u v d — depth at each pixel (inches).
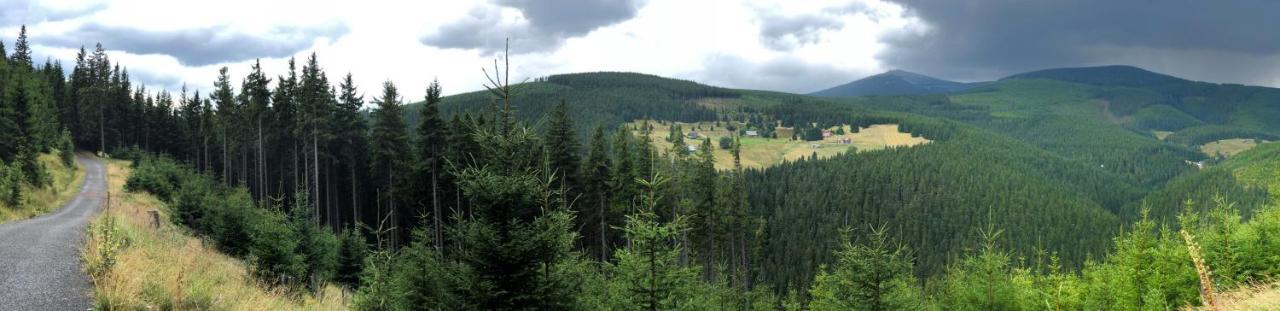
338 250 1022.4
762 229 3083.2
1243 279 685.9
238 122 2632.9
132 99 3863.2
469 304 409.4
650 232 560.7
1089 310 881.5
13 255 569.6
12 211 1120.8
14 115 2073.1
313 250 889.5
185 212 1235.2
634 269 559.2
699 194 2252.7
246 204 1005.8
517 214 409.7
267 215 829.2
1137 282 791.1
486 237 392.8
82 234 756.6
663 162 2346.2
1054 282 920.3
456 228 427.2
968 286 820.6
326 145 2190.0
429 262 506.3
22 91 2301.9
